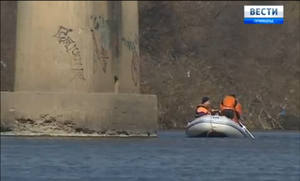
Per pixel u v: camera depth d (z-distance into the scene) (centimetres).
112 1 8556
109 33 8481
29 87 8312
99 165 2966
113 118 8050
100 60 8338
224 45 7419
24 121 8094
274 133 4284
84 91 8181
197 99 7000
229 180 2159
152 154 3803
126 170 2647
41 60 8300
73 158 3597
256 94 5034
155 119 7806
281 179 2177
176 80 7575
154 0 14650
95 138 7569
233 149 3866
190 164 2906
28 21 8388
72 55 8238
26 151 4506
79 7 8288
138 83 8794
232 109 4459
